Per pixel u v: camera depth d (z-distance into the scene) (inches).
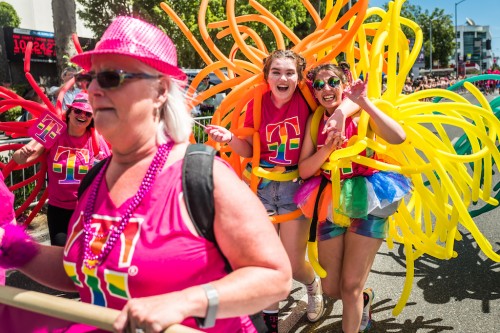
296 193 118.0
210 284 48.8
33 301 52.1
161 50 55.1
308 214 113.1
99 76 52.8
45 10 901.2
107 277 52.9
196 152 54.7
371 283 162.7
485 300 147.1
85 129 144.9
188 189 52.3
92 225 55.5
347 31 132.0
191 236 52.1
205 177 52.6
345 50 145.6
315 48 130.2
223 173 54.1
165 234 51.8
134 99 53.9
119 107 53.6
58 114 172.6
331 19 140.7
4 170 168.9
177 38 585.9
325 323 136.3
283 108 117.6
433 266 175.3
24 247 65.6
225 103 127.2
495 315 137.9
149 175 54.2
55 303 51.0
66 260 57.9
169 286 52.2
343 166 108.0
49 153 149.2
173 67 55.3
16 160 154.9
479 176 132.5
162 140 56.1
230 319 57.8
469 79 163.9
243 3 613.3
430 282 161.8
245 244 51.9
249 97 124.9
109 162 60.5
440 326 132.6
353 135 110.9
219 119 128.8
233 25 136.3
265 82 119.6
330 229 111.8
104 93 53.6
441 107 124.6
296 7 668.1
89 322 48.4
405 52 134.0
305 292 156.0
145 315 44.8
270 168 124.2
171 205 52.8
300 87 116.6
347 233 110.0
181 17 570.3
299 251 122.6
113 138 55.0
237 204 52.5
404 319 137.1
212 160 54.3
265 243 52.3
